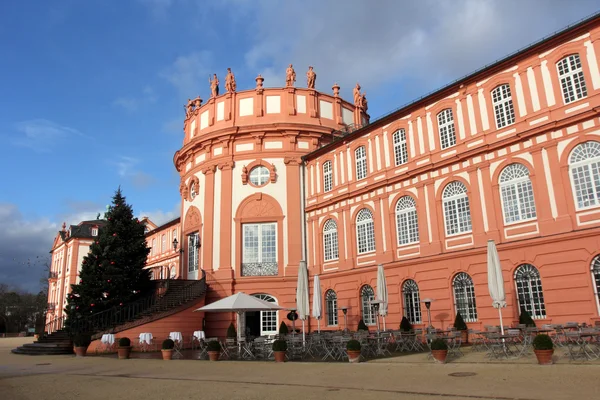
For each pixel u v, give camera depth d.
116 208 30.72
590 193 17.28
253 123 31.27
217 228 30.41
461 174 21.56
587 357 13.13
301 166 31.12
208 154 31.95
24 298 87.38
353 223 26.84
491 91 21.00
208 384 11.87
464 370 12.37
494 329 16.48
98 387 11.95
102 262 28.80
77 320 25.94
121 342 20.47
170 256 50.78
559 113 18.44
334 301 27.52
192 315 26.81
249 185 30.58
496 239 19.67
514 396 8.63
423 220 22.84
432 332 17.81
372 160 26.27
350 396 9.40
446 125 22.77
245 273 29.53
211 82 33.59
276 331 28.64
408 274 23.05
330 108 33.00
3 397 10.77
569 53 18.36
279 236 29.86
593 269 16.73
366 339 18.38
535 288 18.33
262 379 12.50
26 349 24.16
